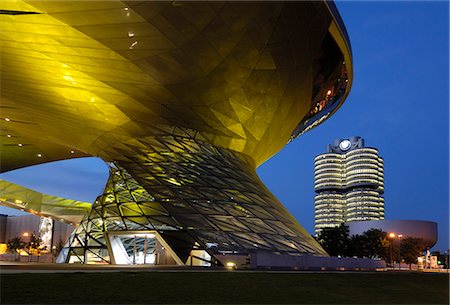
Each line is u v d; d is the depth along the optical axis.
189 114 36.06
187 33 26.14
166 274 18.22
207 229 30.91
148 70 29.47
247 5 25.73
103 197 37.00
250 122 39.22
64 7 21.75
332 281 19.83
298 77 37.72
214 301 14.66
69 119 39.22
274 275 19.95
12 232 110.31
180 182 34.81
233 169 38.53
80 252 33.34
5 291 13.53
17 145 56.38
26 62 28.67
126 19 23.41
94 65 28.52
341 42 37.59
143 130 38.09
